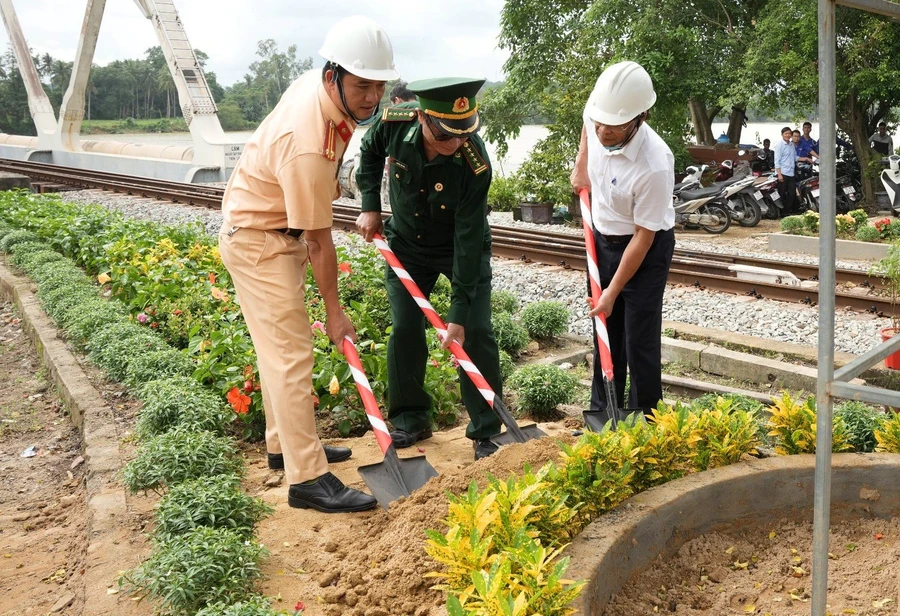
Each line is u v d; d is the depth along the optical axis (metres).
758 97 15.88
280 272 3.75
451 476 3.55
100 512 3.85
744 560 2.99
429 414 4.86
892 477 3.14
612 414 4.18
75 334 6.79
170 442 3.92
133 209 15.98
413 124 3.96
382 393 5.28
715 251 11.85
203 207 16.11
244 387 4.96
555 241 11.77
